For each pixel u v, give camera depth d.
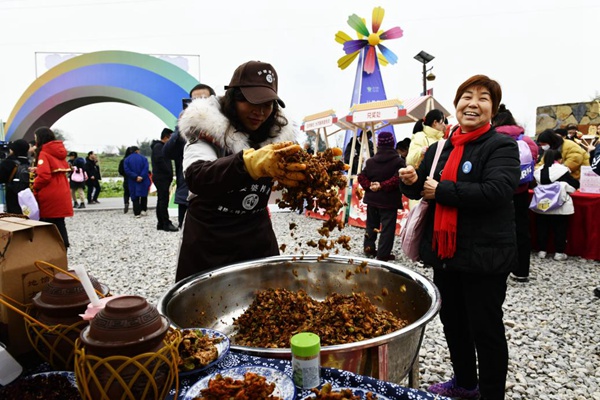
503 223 1.75
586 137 7.73
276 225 7.93
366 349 1.12
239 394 0.92
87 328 0.84
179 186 5.16
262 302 1.68
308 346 0.99
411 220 2.04
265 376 1.03
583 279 4.23
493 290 1.76
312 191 1.27
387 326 1.47
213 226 1.81
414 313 1.56
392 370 1.20
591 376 2.43
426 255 1.95
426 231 2.00
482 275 1.75
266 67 1.67
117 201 14.46
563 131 6.51
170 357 0.83
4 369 0.98
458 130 1.93
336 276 1.85
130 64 12.23
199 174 1.39
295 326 1.52
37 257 1.16
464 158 1.82
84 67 12.23
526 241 4.00
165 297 1.43
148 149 22.28
